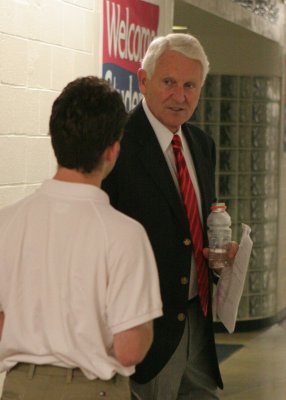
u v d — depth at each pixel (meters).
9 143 3.52
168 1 5.21
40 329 2.06
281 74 8.63
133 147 2.86
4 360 2.12
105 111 2.06
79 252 2.02
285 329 8.27
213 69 8.16
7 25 3.46
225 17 7.06
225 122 8.22
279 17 8.53
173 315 2.84
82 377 2.06
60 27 3.89
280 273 8.74
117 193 2.83
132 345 2.00
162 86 2.87
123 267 1.99
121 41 4.47
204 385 3.05
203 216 2.97
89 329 2.02
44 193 2.11
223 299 3.03
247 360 6.84
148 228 2.80
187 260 2.85
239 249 2.91
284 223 8.92
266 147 8.38
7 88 3.48
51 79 3.84
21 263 2.08
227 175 8.25
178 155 2.93
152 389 2.88
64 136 2.06
